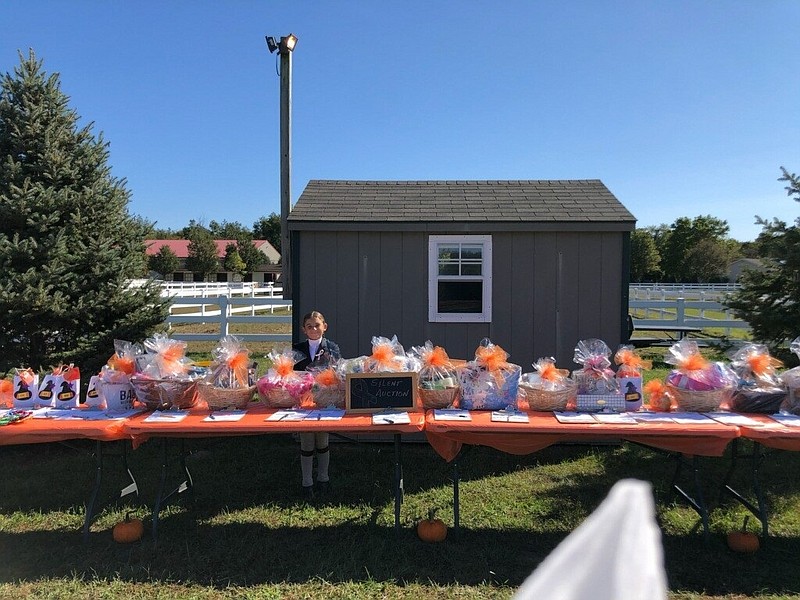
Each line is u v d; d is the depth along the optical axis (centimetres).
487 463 585
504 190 764
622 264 636
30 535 429
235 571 371
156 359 440
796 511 468
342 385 436
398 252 649
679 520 448
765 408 414
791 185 625
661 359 1201
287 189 1021
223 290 2447
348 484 529
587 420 395
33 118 635
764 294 643
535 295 645
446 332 652
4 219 604
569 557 83
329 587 351
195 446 653
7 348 604
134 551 399
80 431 387
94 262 643
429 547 403
